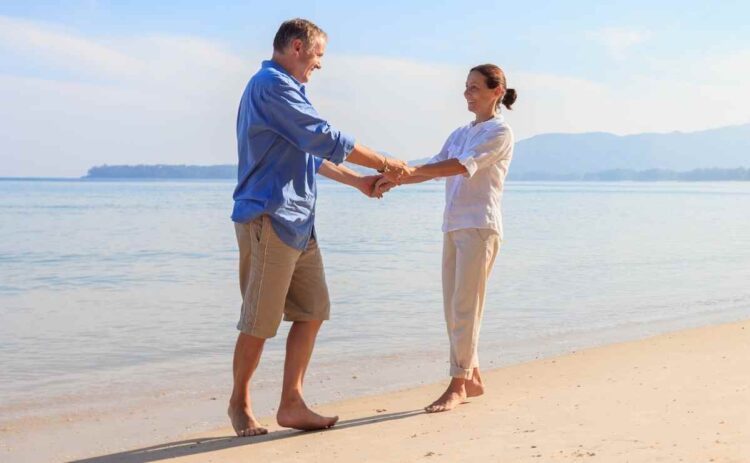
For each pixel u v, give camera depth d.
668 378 5.00
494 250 4.53
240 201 3.90
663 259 16.08
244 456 3.69
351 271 14.04
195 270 14.77
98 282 13.01
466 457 3.46
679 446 3.42
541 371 5.61
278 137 3.83
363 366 6.43
